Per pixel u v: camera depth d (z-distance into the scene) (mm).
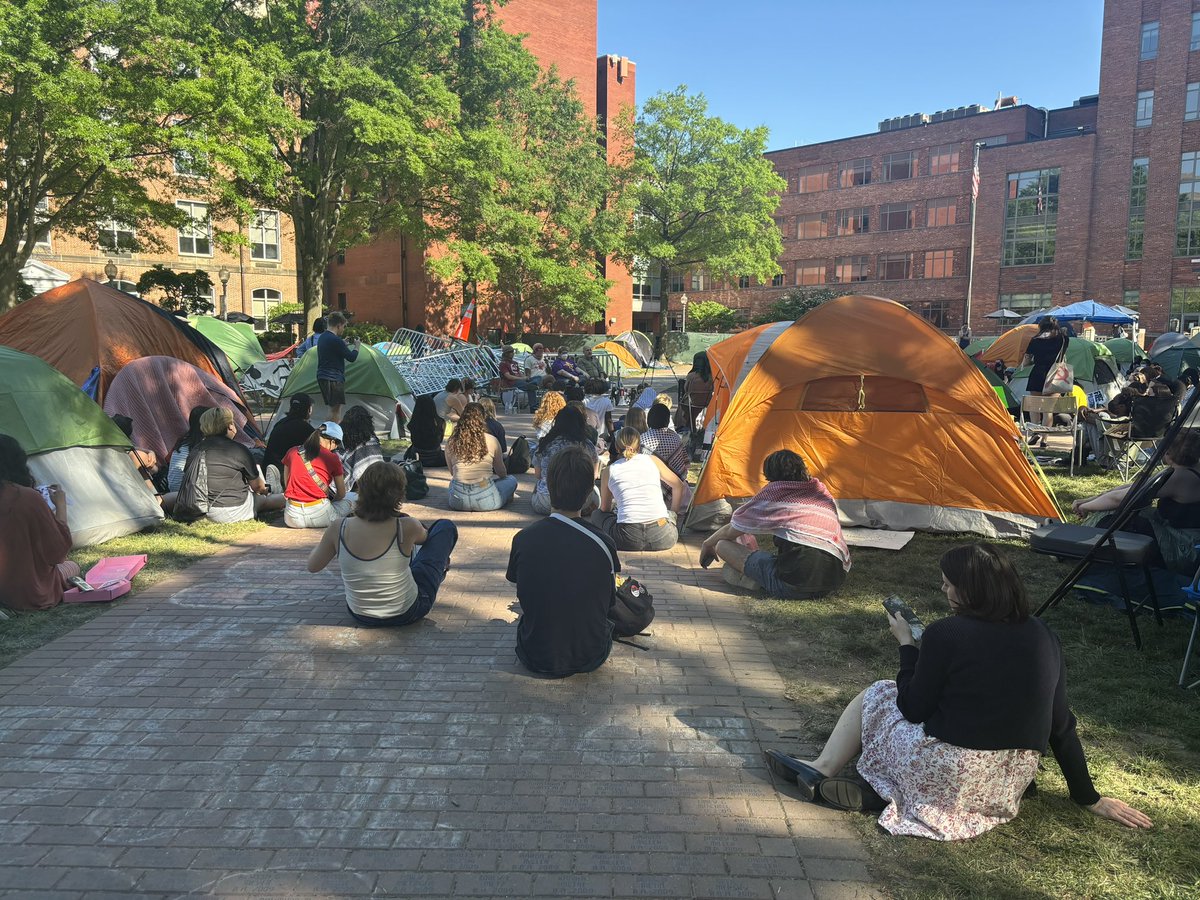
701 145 45125
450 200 30219
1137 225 48344
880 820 3332
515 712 4379
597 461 8555
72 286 10898
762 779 3734
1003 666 3096
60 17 16922
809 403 8398
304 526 8398
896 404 8273
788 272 66625
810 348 8320
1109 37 48656
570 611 4684
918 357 8133
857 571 7113
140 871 3055
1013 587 3113
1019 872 3047
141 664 4973
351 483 9070
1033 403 12484
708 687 4727
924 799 3293
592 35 49938
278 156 26688
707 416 12258
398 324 47031
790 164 65625
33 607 5867
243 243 23828
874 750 3455
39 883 2979
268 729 4176
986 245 55031
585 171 38938
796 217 65688
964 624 3150
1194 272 46438
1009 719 3119
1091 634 5512
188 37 20984
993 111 55094
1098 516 7152
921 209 58938
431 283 45344
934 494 8266
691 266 49562
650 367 32688
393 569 5363
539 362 25844
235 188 23219
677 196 44344
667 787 3658
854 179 62250
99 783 3660
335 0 24922
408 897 2914
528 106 36250
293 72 23375
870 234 61656
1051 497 8062
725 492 8469
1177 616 5742
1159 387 12039
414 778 3719
